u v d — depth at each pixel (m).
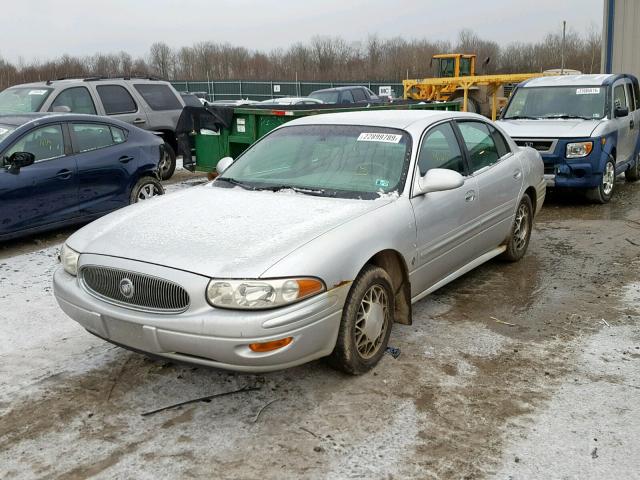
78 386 3.90
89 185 7.65
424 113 5.20
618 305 5.07
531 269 6.07
